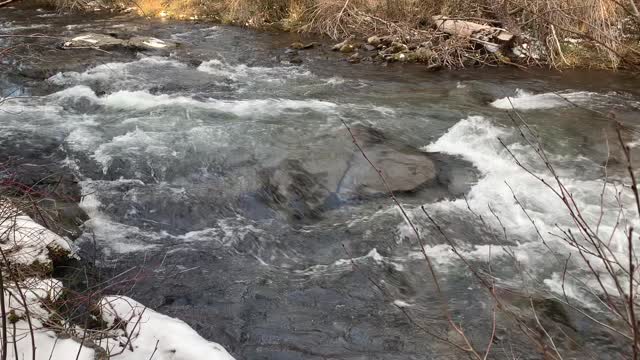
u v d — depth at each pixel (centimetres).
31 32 1170
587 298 391
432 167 579
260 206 524
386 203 532
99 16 1420
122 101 761
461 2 1150
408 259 446
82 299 332
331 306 390
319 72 952
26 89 812
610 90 860
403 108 759
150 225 487
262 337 357
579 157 615
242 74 924
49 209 463
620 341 349
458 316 377
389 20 1173
